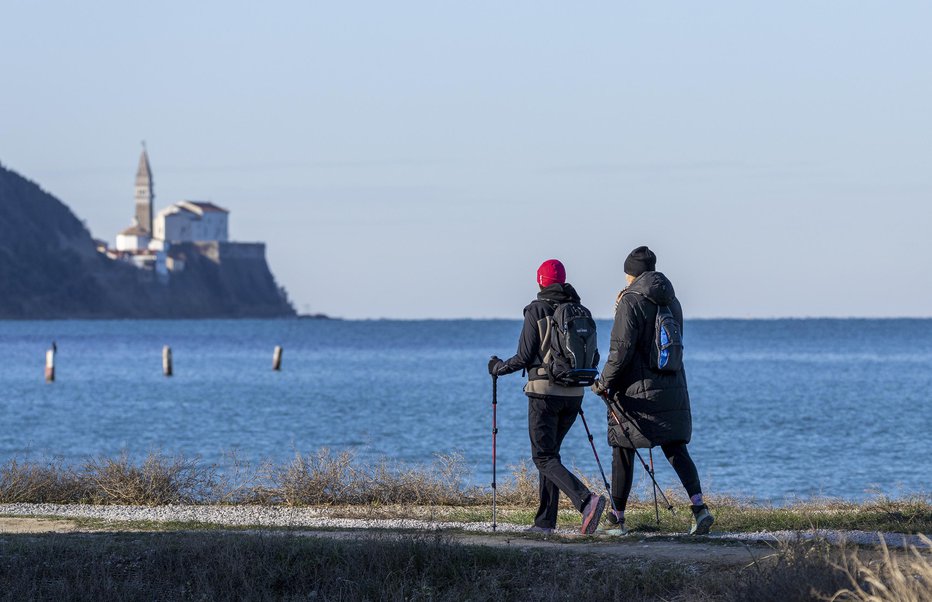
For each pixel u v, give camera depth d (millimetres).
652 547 31031
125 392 187000
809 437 108500
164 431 119875
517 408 147375
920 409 143750
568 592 27250
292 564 30125
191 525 38031
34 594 28469
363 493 47656
